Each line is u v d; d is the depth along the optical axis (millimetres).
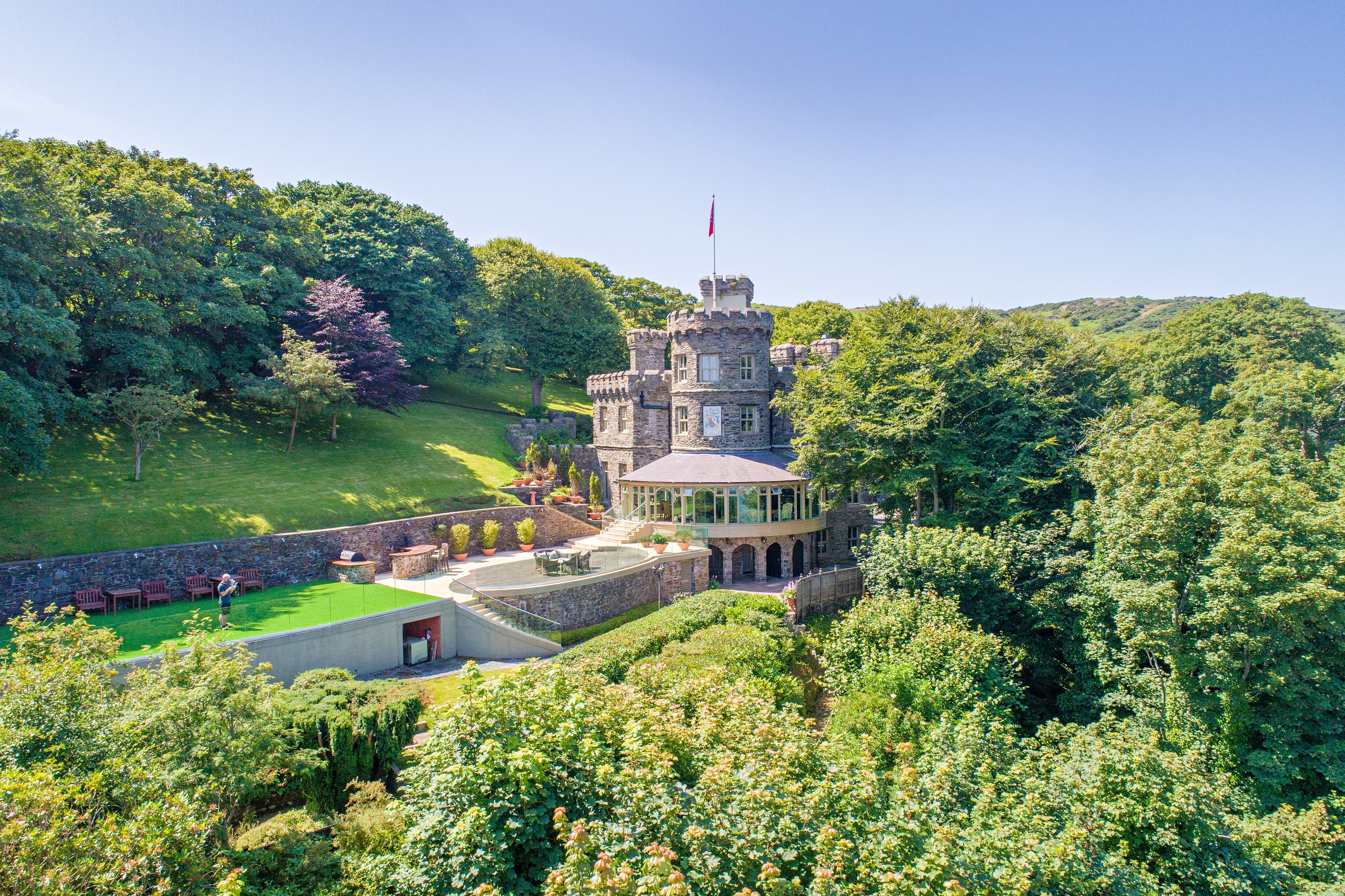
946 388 35812
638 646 23953
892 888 11062
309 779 17312
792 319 86750
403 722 18906
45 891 8797
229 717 14305
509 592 30297
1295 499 24844
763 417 47094
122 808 12266
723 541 41375
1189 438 27906
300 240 52125
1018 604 32000
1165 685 25516
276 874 13711
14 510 30453
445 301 65312
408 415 55000
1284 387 52906
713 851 11750
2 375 27141
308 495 38938
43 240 33188
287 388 41875
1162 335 92125
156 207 39281
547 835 12094
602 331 72000
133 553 29531
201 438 41594
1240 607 23203
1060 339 44438
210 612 25375
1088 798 16641
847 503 47875
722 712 16703
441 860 11375
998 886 12000
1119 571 27328
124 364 36156
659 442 50312
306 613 26797
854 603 32656
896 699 22797
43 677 13234
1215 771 22172
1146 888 14523
